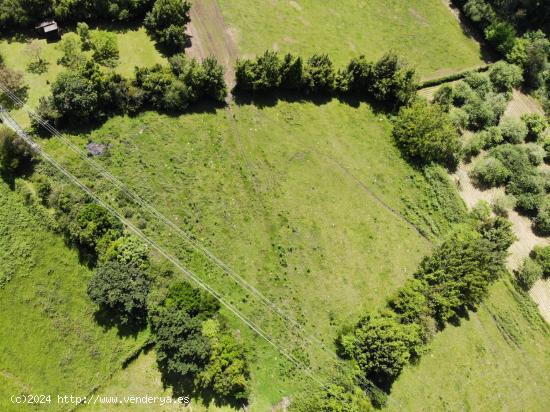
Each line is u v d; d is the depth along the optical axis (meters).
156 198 64.62
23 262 56.78
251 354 60.28
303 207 70.56
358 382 60.94
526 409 69.19
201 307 58.59
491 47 94.62
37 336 55.12
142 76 67.75
